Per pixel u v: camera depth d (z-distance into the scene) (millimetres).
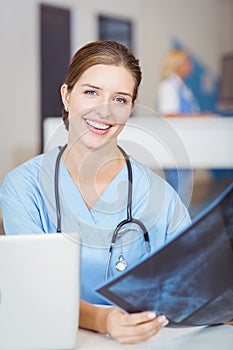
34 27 3752
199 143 3074
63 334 867
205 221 882
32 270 844
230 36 5109
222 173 3893
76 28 3971
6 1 3600
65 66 3939
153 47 4484
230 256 901
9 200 1127
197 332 946
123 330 883
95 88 1095
